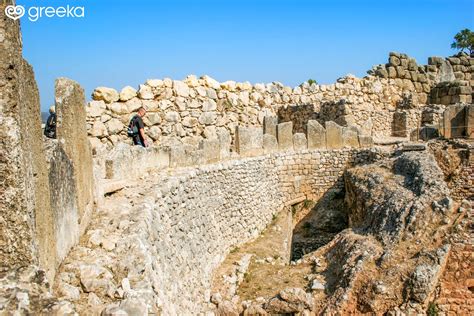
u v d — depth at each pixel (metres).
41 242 4.48
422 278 9.09
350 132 18.41
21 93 4.26
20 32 4.42
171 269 7.66
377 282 9.27
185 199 9.96
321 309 9.45
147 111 15.84
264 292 10.52
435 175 12.07
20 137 4.14
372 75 23.62
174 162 11.91
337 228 16.47
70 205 5.80
